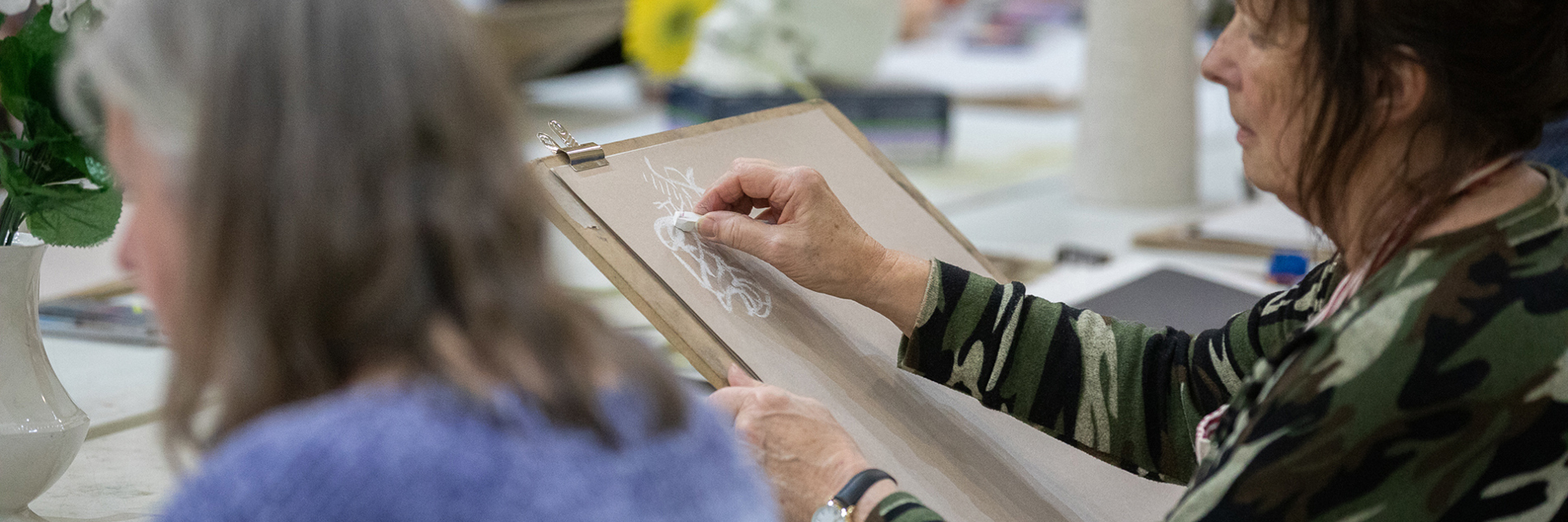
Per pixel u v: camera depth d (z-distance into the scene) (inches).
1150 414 34.5
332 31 17.0
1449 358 22.4
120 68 17.5
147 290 19.1
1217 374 33.6
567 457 17.3
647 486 18.2
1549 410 22.5
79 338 51.4
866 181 40.8
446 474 16.3
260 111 16.7
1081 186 84.4
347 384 17.5
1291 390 23.4
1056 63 152.8
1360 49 24.1
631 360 19.3
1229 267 66.9
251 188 16.6
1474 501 23.0
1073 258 66.1
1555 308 22.5
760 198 34.5
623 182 33.1
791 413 28.6
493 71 18.4
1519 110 23.5
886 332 36.5
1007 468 34.8
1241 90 27.2
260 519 15.8
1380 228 25.1
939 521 25.8
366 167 16.7
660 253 32.1
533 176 18.9
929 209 42.4
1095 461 36.8
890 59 149.5
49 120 29.6
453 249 17.2
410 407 16.8
